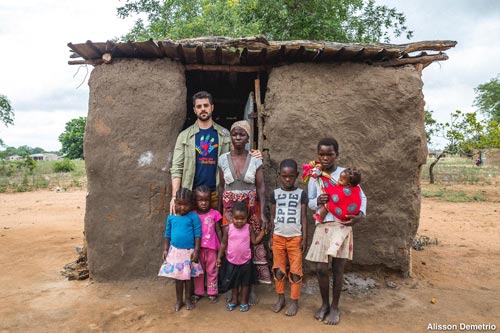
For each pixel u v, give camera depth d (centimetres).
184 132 408
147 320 339
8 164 2434
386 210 427
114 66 435
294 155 431
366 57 432
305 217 352
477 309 364
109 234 429
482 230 773
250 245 367
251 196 374
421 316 347
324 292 339
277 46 408
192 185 404
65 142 5728
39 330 318
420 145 425
